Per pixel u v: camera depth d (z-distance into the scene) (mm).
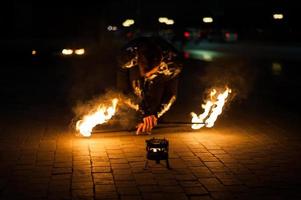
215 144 7605
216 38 50344
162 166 6391
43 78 17391
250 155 6996
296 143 7770
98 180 5812
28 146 7410
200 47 42188
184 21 50094
